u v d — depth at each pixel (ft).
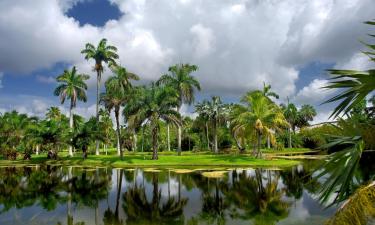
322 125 16.25
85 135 170.19
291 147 226.99
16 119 199.21
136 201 61.46
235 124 152.35
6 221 48.29
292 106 265.34
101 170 122.11
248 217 45.93
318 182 72.33
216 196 63.52
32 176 106.42
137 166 131.64
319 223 41.19
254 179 84.07
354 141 15.02
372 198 13.01
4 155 197.26
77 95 189.78
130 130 141.59
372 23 14.12
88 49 189.88
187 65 172.04
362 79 13.80
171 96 143.54
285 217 44.75
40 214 52.11
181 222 45.06
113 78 158.92
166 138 271.69
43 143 176.86
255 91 140.05
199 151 245.86
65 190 76.59
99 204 59.26
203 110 211.41
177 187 76.18
